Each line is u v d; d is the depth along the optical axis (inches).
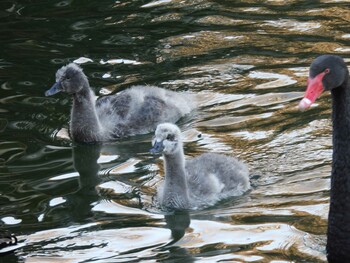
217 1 687.7
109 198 434.6
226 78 558.9
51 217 416.2
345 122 348.8
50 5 698.2
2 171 466.9
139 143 506.9
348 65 554.3
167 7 681.6
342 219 353.4
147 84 560.4
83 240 393.1
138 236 395.2
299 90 533.3
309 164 450.0
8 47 624.7
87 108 505.7
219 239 388.5
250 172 449.1
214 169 446.3
